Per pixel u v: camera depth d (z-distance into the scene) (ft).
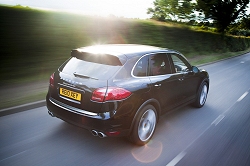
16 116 14.71
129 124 10.89
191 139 13.26
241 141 13.41
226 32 111.14
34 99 17.33
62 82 11.34
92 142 12.02
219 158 11.37
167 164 10.57
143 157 11.02
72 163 10.17
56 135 12.54
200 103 18.92
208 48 82.64
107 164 10.28
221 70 43.80
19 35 26.91
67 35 32.17
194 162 10.87
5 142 11.51
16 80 22.04
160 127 14.62
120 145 11.91
